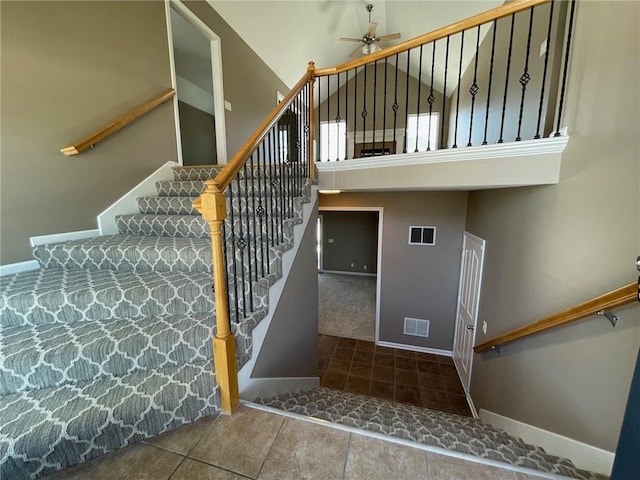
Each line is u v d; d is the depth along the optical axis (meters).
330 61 5.96
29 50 1.75
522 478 0.99
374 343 4.90
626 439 0.78
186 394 1.17
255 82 4.73
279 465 1.02
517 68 2.54
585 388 1.41
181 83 5.01
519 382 2.08
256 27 4.27
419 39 1.92
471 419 2.54
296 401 1.91
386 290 4.68
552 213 1.74
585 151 1.46
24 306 1.37
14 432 0.94
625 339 1.19
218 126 3.89
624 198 1.21
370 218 8.48
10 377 1.11
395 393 3.61
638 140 1.14
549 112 1.89
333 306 6.46
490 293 2.81
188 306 1.52
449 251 4.29
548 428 1.69
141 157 2.61
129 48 2.44
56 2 1.88
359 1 4.41
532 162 1.75
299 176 2.22
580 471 1.26
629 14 1.20
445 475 1.00
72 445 0.98
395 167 2.23
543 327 1.67
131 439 1.08
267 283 1.68
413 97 6.49
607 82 1.33
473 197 3.74
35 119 1.81
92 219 2.20
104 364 1.21
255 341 1.57
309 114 2.37
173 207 2.43
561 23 1.79
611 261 1.27
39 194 1.86
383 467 1.02
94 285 1.51
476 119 3.88
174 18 3.40
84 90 2.08
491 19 1.71
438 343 4.55
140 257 1.78
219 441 1.12
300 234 2.23
